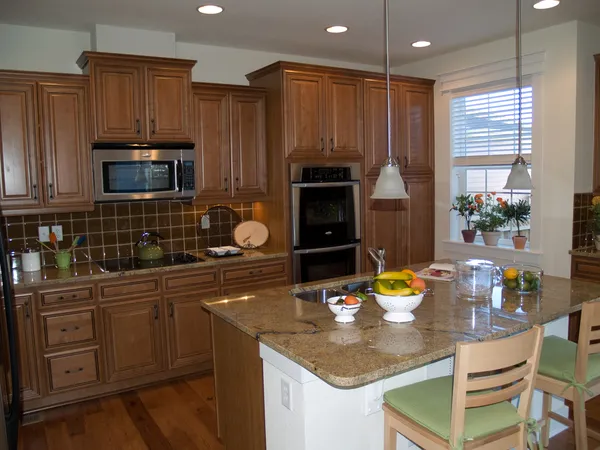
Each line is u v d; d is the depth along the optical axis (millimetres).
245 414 2334
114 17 3271
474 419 1764
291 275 4000
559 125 3797
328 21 3480
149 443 2773
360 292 2773
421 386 2000
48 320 3129
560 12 3422
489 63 4195
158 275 3463
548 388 2209
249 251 4004
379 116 4371
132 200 3492
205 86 3758
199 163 3789
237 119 3928
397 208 4559
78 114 3316
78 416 3094
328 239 4152
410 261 4684
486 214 4363
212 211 4199
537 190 3975
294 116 3914
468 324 2082
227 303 2488
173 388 3461
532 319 2137
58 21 3334
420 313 2250
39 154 3221
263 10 3207
